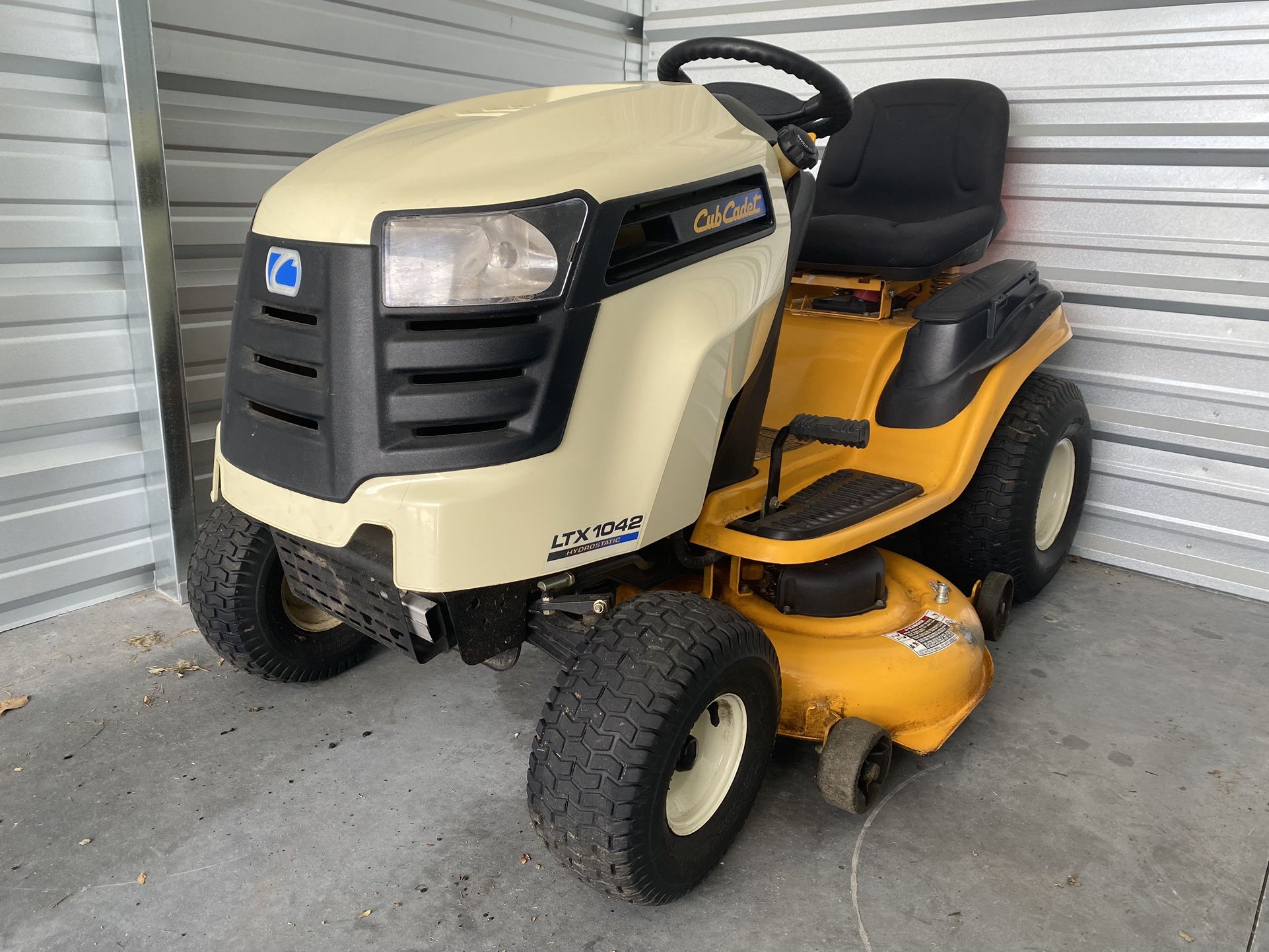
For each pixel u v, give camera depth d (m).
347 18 2.40
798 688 1.62
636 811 1.26
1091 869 1.51
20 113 1.92
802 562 1.55
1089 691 2.02
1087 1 2.46
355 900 1.42
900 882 1.48
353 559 1.32
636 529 1.38
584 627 1.44
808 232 2.18
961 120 2.34
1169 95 2.40
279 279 1.28
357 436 1.21
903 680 1.63
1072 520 2.47
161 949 1.32
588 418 1.28
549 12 2.97
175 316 2.11
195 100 2.16
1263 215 2.35
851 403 2.06
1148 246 2.50
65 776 1.67
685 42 1.72
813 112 1.71
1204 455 2.51
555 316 1.22
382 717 1.87
